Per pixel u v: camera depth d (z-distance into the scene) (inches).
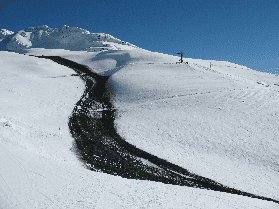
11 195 391.2
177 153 1005.8
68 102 1606.8
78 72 2516.0
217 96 1562.5
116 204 411.8
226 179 798.5
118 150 983.6
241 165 928.9
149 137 1158.3
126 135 1169.4
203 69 2322.8
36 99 1524.4
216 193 587.2
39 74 2239.2
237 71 2999.5
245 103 1437.0
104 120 1363.2
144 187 544.7
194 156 989.2
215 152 1026.7
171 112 1406.3
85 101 1675.7
